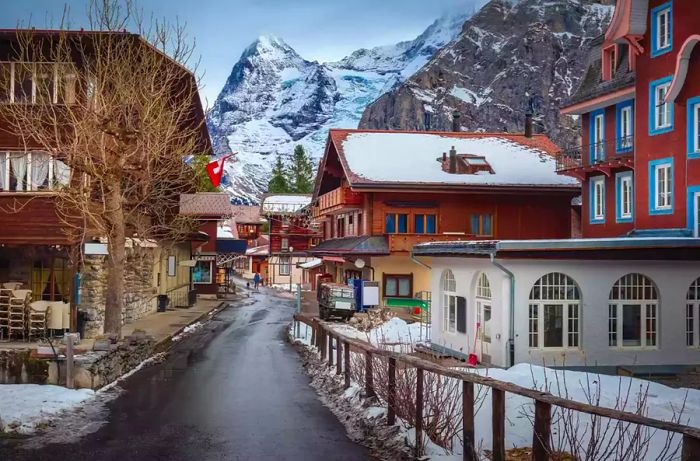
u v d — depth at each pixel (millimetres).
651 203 28750
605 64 33594
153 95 22422
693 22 26750
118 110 22250
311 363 21656
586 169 33500
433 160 47625
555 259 19266
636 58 29859
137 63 23250
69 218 23453
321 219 60375
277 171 135125
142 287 37500
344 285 40000
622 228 32000
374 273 43938
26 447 11492
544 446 7648
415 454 10242
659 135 28375
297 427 13047
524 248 18844
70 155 20891
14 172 23609
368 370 14023
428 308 34844
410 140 50531
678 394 15133
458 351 22266
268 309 50000
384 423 12305
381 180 44156
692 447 5879
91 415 14000
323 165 53406
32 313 21578
